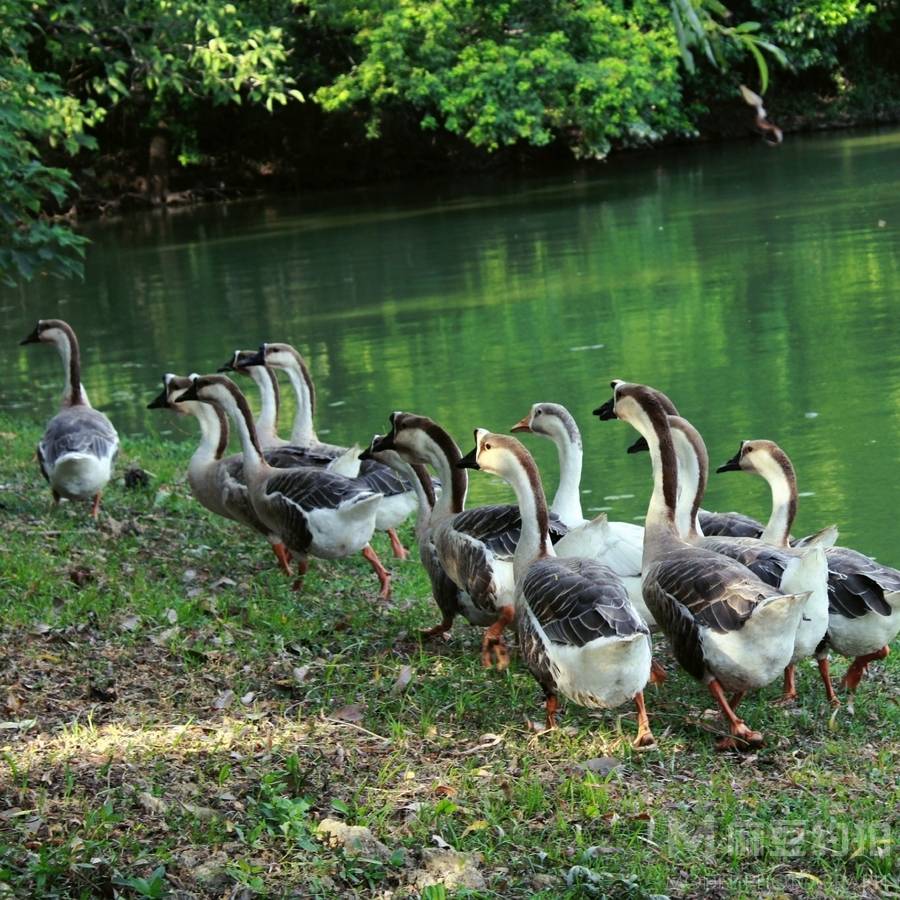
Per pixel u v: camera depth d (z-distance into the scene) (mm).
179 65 21703
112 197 41375
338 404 17031
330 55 40750
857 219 27328
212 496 10633
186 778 5930
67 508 11195
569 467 9195
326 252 29969
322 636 8359
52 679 7129
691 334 19391
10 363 21609
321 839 5379
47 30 21250
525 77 34812
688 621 6430
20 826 5363
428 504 8844
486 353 19266
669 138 44531
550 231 30109
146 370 20156
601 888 5035
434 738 6562
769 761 6379
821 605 6691
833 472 13000
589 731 6684
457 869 5164
